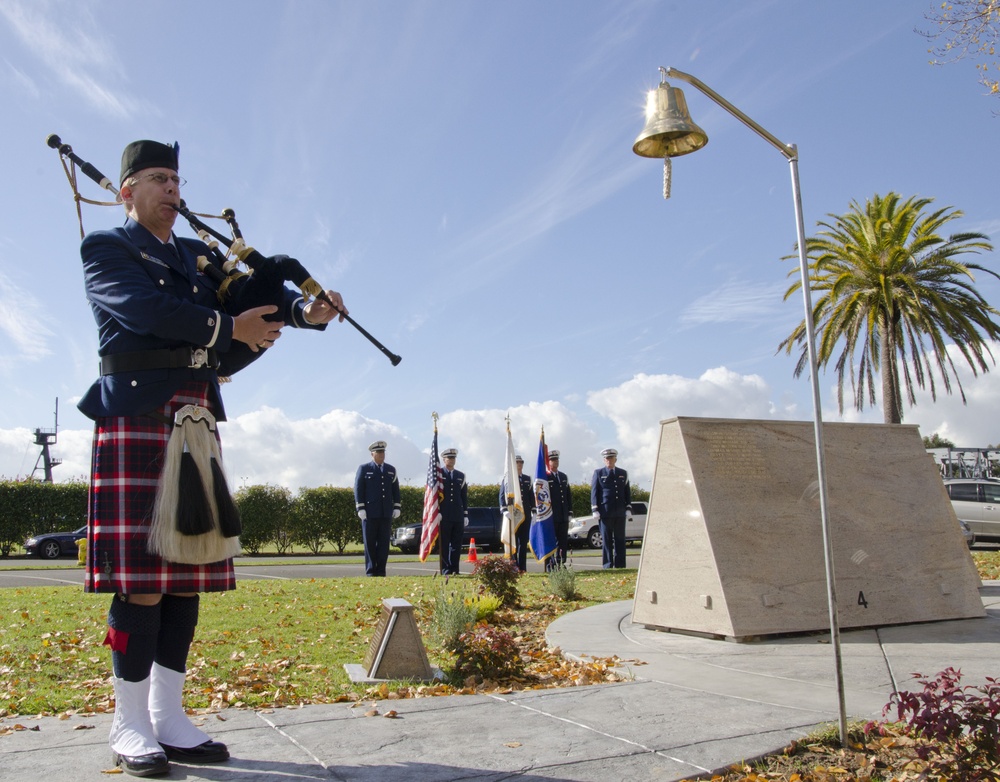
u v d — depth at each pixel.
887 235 26.62
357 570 17.25
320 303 3.67
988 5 11.26
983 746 3.00
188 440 3.25
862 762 3.44
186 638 3.44
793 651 5.84
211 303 3.63
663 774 3.23
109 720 3.99
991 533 22.66
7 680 5.46
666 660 5.60
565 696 4.48
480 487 35.00
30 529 27.53
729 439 6.89
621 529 16.72
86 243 3.29
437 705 4.26
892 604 6.84
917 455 7.54
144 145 3.43
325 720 3.93
